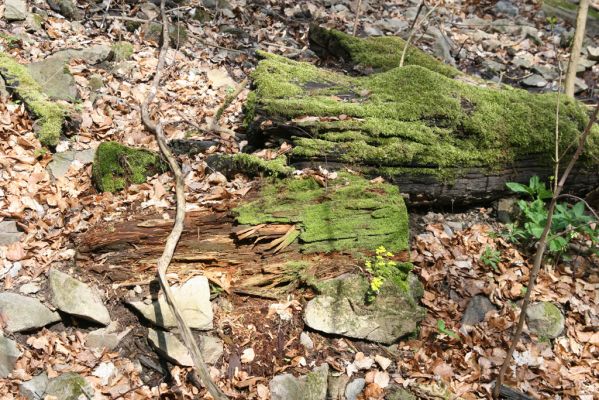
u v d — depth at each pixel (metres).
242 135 5.39
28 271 4.06
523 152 5.03
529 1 9.60
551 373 4.26
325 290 4.14
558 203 5.37
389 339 4.15
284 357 3.96
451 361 4.19
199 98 6.00
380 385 3.95
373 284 4.10
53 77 5.52
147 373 3.84
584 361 4.40
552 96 5.36
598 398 4.18
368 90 5.23
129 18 6.37
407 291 4.23
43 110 5.07
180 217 3.96
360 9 8.55
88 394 3.65
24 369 3.67
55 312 3.91
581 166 5.18
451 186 4.93
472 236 4.94
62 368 3.72
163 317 3.91
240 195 4.46
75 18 6.64
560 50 8.30
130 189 4.63
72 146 5.09
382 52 6.67
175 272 4.09
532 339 4.42
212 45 6.73
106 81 5.84
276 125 4.90
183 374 3.82
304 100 4.97
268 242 4.26
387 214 4.40
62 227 4.37
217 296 4.11
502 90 5.35
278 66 5.45
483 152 4.94
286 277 4.20
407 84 5.18
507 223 5.09
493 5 9.41
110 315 3.96
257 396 3.77
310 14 8.09
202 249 4.17
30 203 4.48
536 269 3.67
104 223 4.25
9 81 5.23
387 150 4.75
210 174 4.79
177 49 6.50
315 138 4.83
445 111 4.96
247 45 7.16
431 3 9.08
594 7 9.45
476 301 4.53
